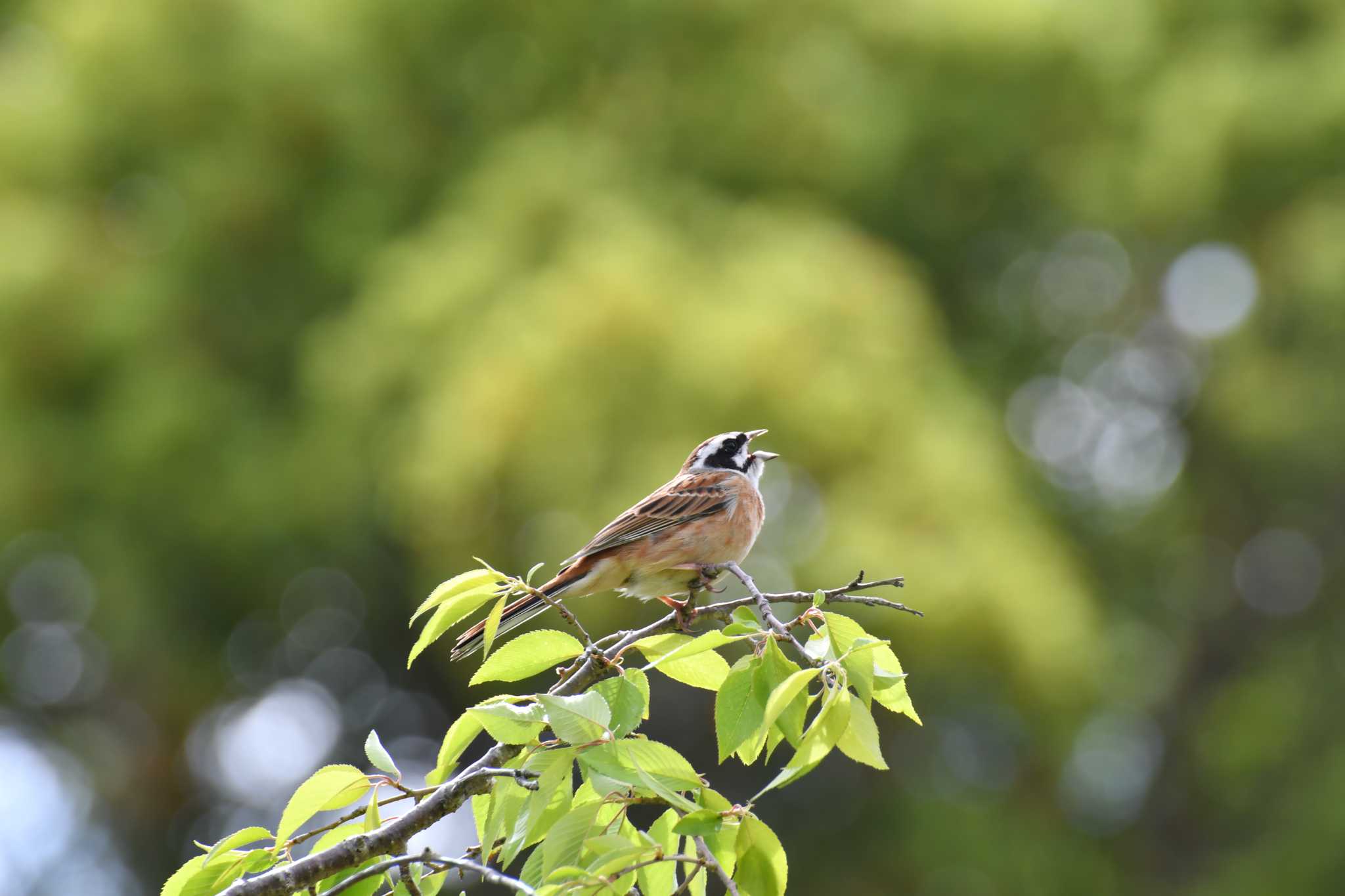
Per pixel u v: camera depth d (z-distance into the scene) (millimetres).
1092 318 20328
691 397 12867
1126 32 18875
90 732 18797
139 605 16109
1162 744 20281
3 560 16625
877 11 17562
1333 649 19688
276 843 4270
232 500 15203
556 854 3881
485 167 15938
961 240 19188
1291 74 17250
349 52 16562
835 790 17922
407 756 18922
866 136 17031
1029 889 17344
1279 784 18859
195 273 16203
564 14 16922
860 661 3869
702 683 4301
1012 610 13141
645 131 16984
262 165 16031
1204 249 19594
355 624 18016
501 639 10422
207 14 15750
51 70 17016
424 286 14414
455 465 12742
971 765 18484
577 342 12945
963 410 15117
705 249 15062
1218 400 19219
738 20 16844
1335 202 17438
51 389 15750
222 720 18719
